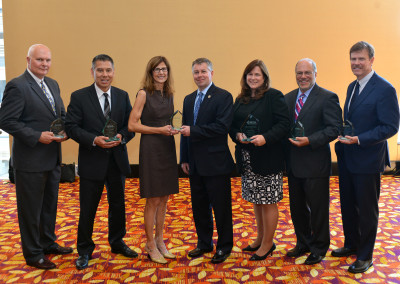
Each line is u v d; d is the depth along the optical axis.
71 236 3.50
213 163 2.79
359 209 2.71
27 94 2.66
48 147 2.77
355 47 2.64
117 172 2.90
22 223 2.74
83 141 2.67
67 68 6.04
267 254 2.94
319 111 2.73
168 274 2.69
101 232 3.59
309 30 6.16
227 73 6.19
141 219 4.02
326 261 2.88
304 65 2.73
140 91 2.76
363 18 6.17
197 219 3.04
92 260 2.93
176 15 6.07
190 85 6.18
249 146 2.80
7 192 5.24
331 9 6.14
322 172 2.76
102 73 2.72
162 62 2.74
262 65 2.76
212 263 2.86
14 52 5.95
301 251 3.00
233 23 6.11
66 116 2.80
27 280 2.60
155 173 2.79
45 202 2.98
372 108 2.60
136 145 6.18
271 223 2.88
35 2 5.90
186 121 2.95
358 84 2.76
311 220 2.86
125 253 3.00
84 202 2.81
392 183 5.67
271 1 6.10
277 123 2.75
